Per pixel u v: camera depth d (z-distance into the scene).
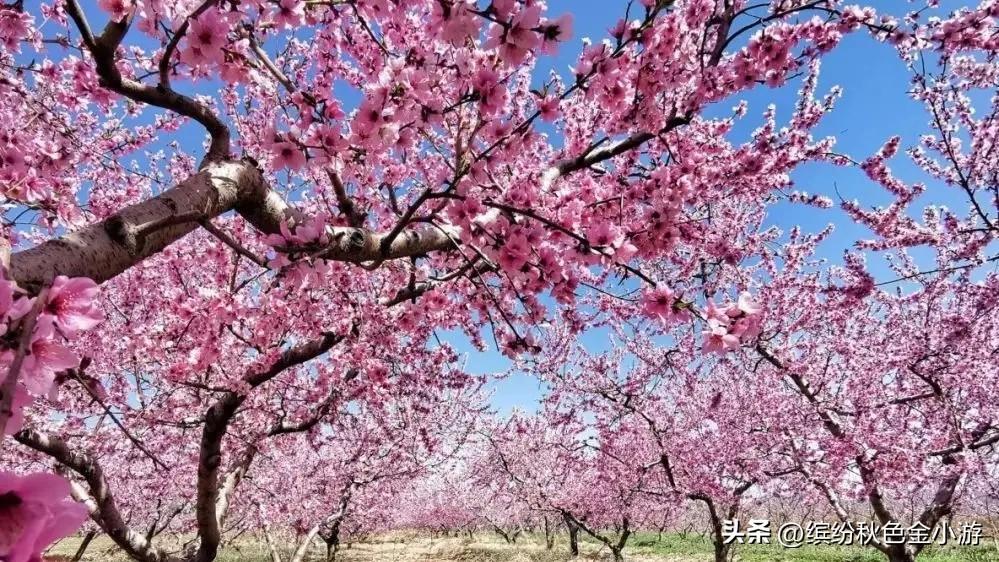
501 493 17.84
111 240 1.75
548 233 3.08
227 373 5.12
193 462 7.44
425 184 5.46
